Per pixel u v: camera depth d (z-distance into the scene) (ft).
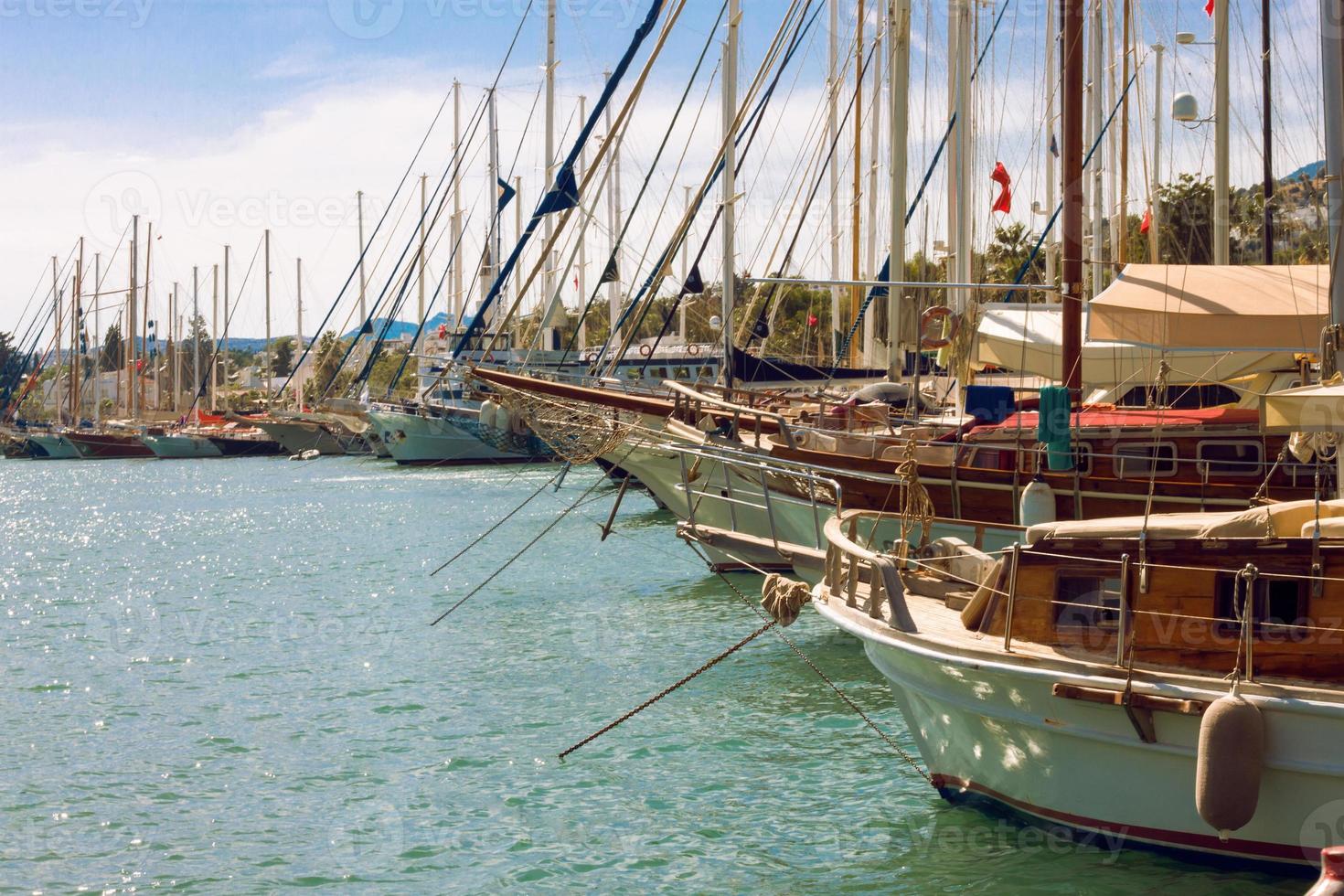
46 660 67.82
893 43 92.17
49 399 427.33
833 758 44.91
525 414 99.45
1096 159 110.42
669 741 47.78
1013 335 73.46
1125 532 33.60
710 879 34.94
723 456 62.69
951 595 40.32
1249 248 88.43
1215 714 28.99
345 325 280.92
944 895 32.71
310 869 36.94
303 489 200.13
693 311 202.59
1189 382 69.00
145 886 36.04
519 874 35.91
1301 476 57.16
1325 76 39.06
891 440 66.39
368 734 50.57
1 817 41.81
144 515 167.22
